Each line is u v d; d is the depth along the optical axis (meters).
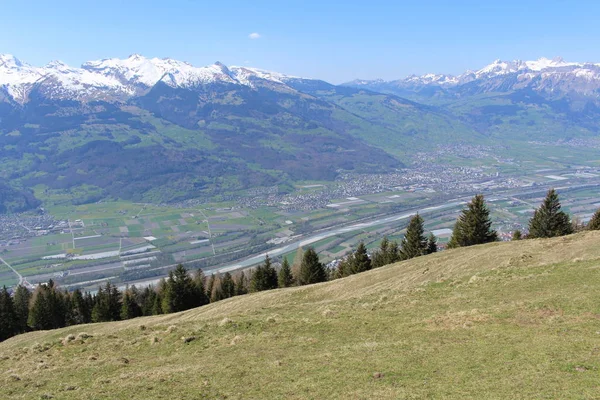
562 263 39.91
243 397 20.81
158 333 34.91
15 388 25.00
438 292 38.16
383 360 23.48
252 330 33.19
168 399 21.27
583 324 24.88
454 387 19.31
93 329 60.25
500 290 34.94
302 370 23.42
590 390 17.42
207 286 112.75
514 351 22.42
